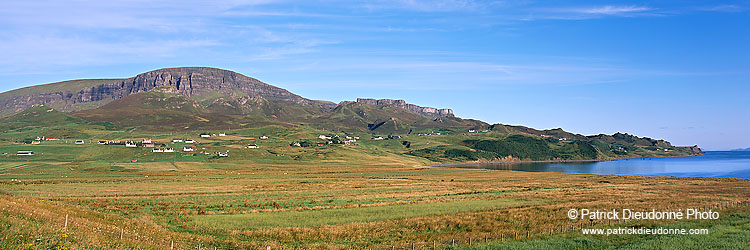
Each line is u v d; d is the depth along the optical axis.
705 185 105.75
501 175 171.12
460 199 77.00
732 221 48.53
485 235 44.28
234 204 71.56
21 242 24.88
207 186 109.00
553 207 62.03
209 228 47.94
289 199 79.19
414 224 50.75
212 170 191.38
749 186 100.62
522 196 80.00
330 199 78.12
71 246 26.48
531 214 56.41
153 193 88.38
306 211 62.22
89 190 92.94
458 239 42.62
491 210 61.16
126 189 97.06
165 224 50.12
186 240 40.03
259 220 53.47
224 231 46.59
